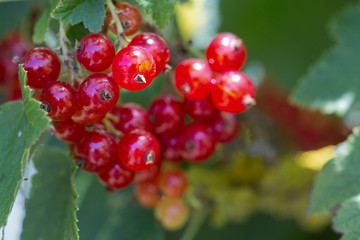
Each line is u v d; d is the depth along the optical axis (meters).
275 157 0.34
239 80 0.26
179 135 0.28
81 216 0.33
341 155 0.27
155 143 0.26
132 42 0.25
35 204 0.27
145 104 0.32
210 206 0.32
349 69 0.31
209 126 0.28
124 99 0.32
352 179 0.27
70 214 0.25
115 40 0.26
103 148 0.25
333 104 0.31
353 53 0.32
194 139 0.27
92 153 0.25
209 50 0.26
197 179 0.32
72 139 0.26
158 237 0.33
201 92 0.26
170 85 0.30
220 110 0.27
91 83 0.24
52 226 0.27
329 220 0.33
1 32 0.31
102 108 0.24
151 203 0.30
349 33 0.32
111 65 0.25
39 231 0.27
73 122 0.25
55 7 0.25
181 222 0.31
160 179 0.30
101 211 0.33
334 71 0.31
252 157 0.33
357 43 0.32
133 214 0.33
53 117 0.24
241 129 0.33
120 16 0.25
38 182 0.27
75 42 0.25
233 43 0.26
